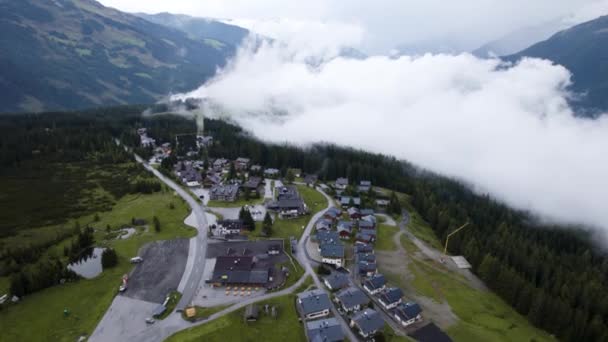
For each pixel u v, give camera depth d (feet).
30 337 246.06
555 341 282.56
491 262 353.72
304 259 363.56
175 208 471.21
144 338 246.27
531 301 310.04
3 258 338.54
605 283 425.69
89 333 250.16
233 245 381.40
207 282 310.86
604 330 278.05
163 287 304.50
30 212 448.24
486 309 311.27
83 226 417.08
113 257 335.26
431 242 447.01
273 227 431.84
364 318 262.47
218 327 256.73
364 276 343.26
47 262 313.12
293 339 251.60
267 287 307.99
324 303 279.08
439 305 308.81
